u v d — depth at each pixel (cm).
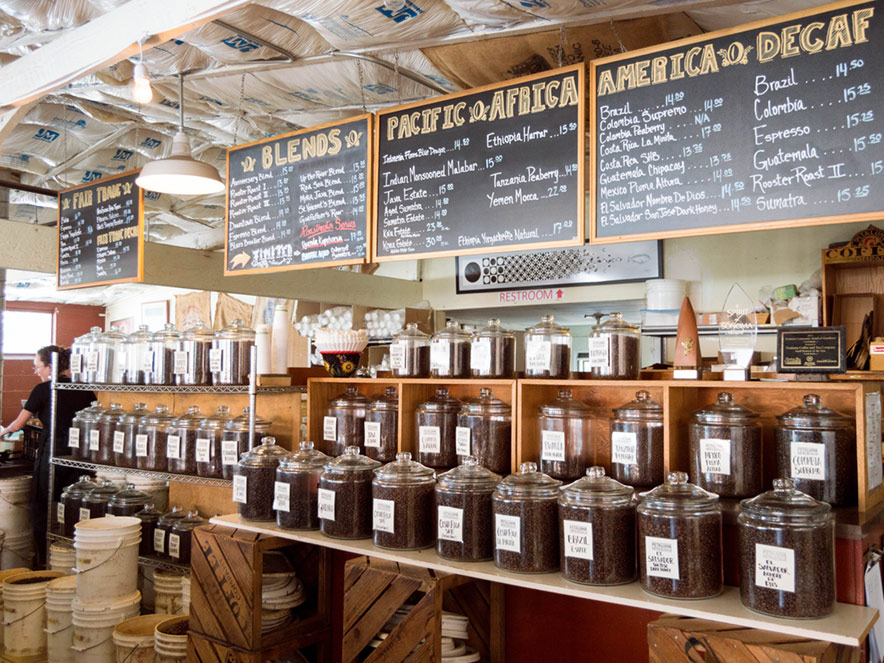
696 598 176
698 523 178
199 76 345
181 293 976
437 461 267
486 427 254
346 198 303
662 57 223
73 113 448
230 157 348
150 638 294
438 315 688
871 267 445
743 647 156
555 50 290
